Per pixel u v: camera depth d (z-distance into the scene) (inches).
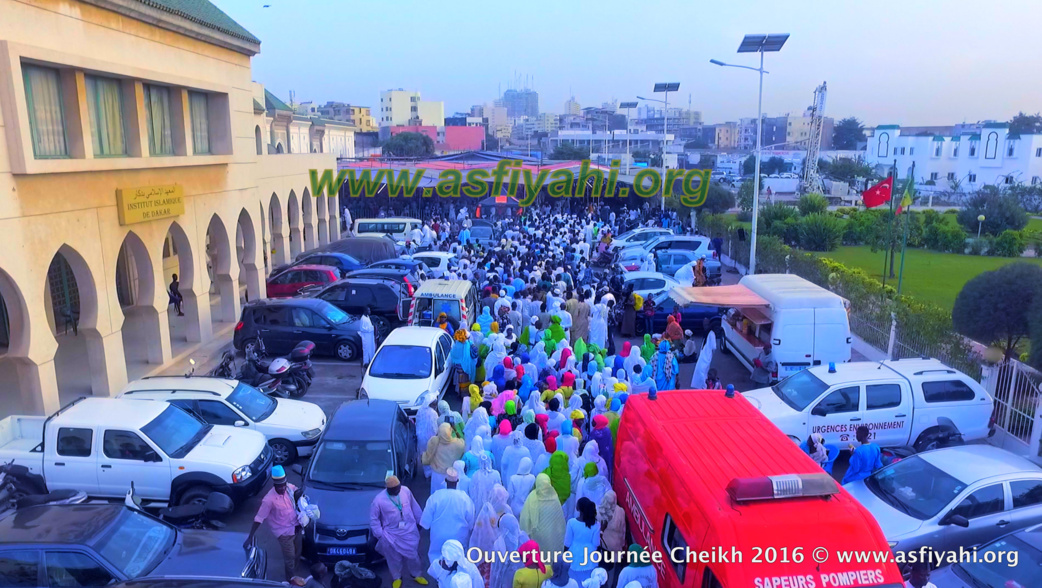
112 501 373.4
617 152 5123.0
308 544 327.3
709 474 256.1
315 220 1321.4
